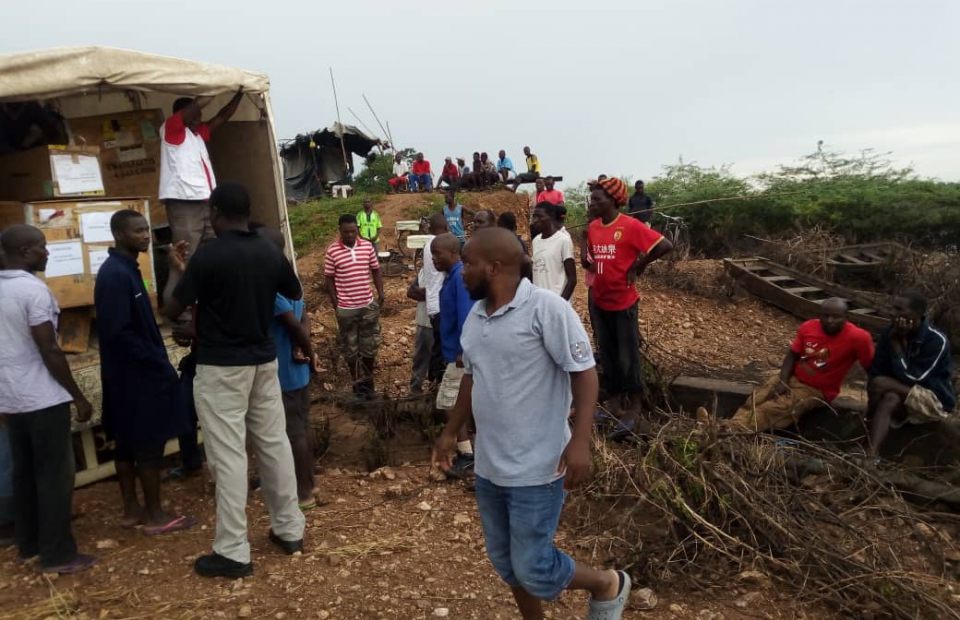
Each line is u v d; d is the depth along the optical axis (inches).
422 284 259.3
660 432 175.2
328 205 794.8
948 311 339.0
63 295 183.6
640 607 136.7
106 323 155.3
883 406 190.2
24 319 143.0
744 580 144.3
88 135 216.4
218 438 145.3
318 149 1013.8
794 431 220.8
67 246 183.5
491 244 105.3
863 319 339.6
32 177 192.1
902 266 412.5
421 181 954.7
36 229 151.6
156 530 168.9
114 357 160.1
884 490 167.0
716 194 593.3
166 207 216.4
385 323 379.2
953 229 490.9
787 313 385.7
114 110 242.5
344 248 270.7
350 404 258.8
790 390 214.8
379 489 196.9
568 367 103.2
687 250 526.3
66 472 149.9
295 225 738.8
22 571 151.9
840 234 509.7
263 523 175.5
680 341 337.7
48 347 144.4
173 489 198.5
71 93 182.5
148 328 163.5
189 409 198.8
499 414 106.4
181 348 213.3
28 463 152.0
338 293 273.1
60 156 188.2
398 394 255.8
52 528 148.8
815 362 211.0
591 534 165.3
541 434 106.0
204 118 253.8
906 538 159.3
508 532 113.0
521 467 105.5
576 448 102.6
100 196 198.4
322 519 177.9
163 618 133.2
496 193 828.0
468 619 133.3
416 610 135.9
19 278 144.3
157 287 232.2
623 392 231.3
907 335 193.5
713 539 152.5
